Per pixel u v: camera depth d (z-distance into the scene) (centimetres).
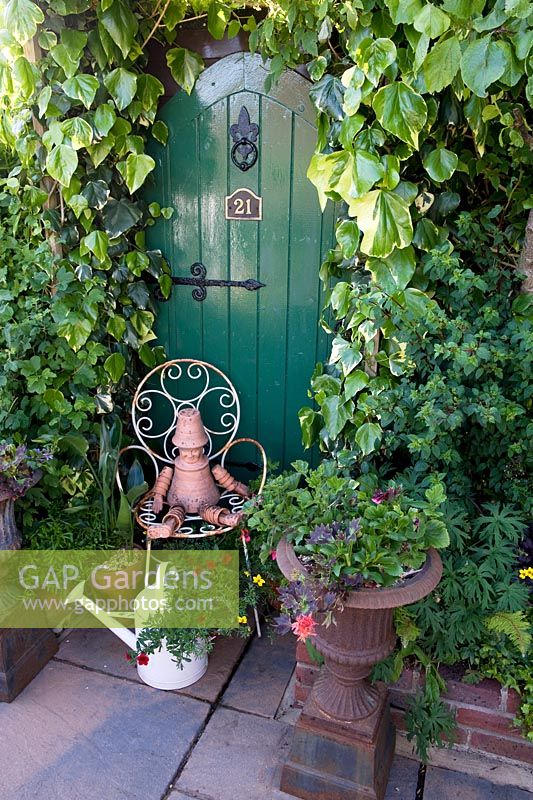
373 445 200
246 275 254
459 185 204
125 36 214
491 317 187
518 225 209
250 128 233
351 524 154
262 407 269
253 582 229
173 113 241
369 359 209
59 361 245
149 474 288
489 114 187
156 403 282
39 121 231
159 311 270
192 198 250
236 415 262
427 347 189
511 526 187
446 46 157
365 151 183
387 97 175
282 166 236
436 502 163
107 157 238
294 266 246
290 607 149
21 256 239
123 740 202
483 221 206
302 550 160
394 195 186
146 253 253
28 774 190
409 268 193
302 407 263
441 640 187
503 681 184
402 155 189
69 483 260
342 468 209
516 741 189
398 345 201
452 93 184
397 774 190
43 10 212
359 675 172
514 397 198
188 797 184
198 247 255
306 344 254
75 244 246
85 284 243
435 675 189
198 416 239
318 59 197
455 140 198
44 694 220
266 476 265
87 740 202
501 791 184
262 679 227
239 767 193
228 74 231
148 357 268
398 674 188
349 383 207
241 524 230
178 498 241
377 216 185
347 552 150
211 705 216
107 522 252
